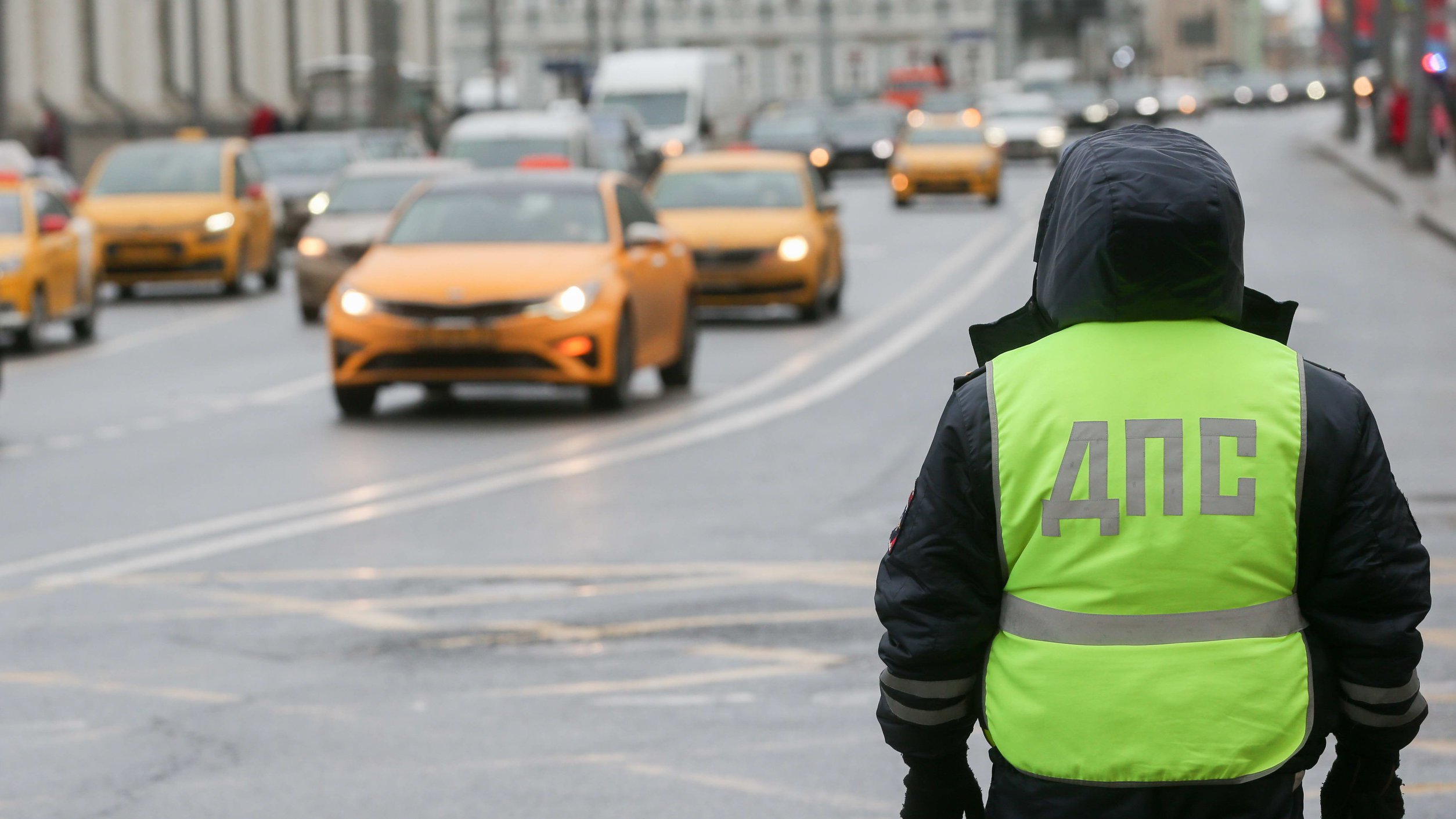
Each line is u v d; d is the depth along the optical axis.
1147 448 6.28
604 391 34.78
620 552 22.67
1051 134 137.38
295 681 17.03
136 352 48.34
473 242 36.22
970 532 6.43
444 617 19.47
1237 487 6.25
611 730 15.33
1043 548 6.31
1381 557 6.34
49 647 18.45
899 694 6.59
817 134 121.94
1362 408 6.42
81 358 47.09
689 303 39.44
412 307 34.09
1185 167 6.39
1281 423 6.33
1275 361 6.43
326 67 130.50
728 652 17.88
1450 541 22.91
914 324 50.41
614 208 37.00
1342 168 114.06
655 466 29.23
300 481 28.36
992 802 6.50
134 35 138.12
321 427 34.22
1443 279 56.75
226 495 27.25
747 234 50.66
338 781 14.10
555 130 74.19
